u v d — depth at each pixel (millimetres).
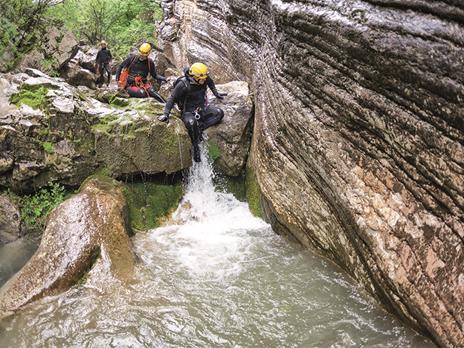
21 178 6551
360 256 4934
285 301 5145
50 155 6625
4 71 9055
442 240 3729
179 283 5492
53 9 11453
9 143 6457
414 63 3619
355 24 4188
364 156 4535
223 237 6672
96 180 6773
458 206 3562
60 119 6629
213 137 7660
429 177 3783
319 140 5129
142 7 21484
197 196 7527
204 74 7168
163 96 9914
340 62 4570
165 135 7016
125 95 8680
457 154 3455
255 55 8203
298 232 6164
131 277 5516
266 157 6645
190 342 4570
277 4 5859
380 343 4367
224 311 5000
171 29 16062
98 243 5672
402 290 4129
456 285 3594
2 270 5766
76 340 4578
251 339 4605
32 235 6449
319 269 5664
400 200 4141
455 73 3303
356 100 4441
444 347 3732
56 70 10125
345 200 4758
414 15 3666
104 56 11578
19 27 9789
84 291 5219
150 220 7016
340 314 4855
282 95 6043
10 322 4793
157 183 7297
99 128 6867
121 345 4516
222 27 10477
